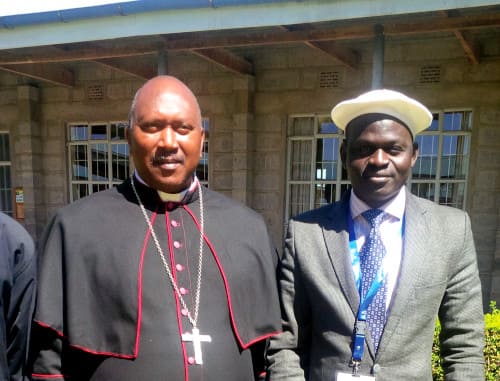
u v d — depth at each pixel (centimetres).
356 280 174
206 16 432
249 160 696
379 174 168
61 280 170
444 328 178
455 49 593
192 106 177
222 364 168
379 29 456
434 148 630
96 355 164
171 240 180
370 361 166
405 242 172
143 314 163
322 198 692
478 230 606
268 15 414
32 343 170
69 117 799
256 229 196
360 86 642
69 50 587
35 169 814
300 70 668
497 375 322
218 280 177
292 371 179
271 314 186
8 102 819
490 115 587
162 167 172
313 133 681
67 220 176
